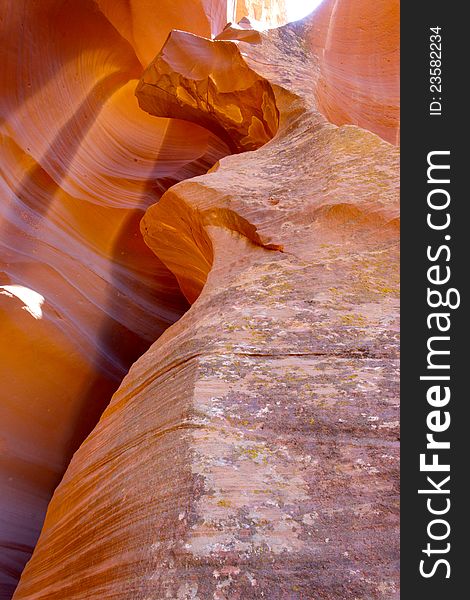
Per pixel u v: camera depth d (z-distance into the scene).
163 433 2.11
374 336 2.30
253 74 6.43
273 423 1.92
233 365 2.22
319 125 4.80
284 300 2.65
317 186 3.74
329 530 1.54
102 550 2.07
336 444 1.82
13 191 6.68
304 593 1.39
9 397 4.80
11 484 4.55
